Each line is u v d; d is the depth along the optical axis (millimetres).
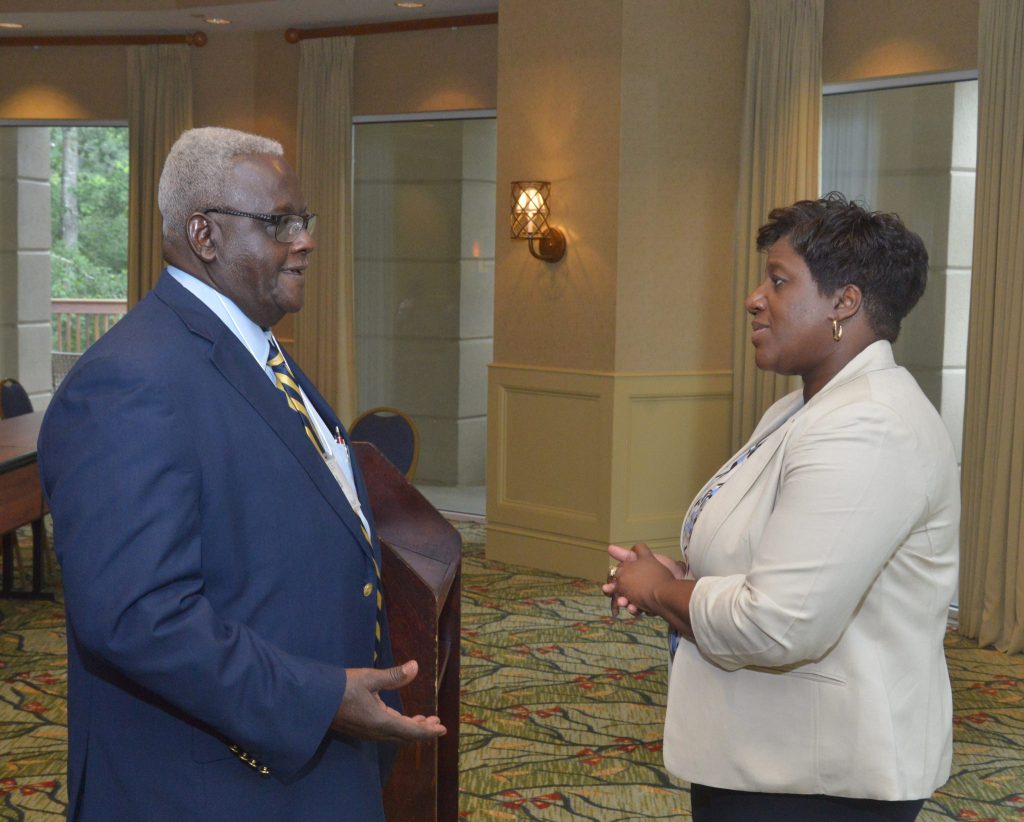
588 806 3365
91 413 1425
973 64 5219
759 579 1572
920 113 5645
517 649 4906
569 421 6109
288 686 1461
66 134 17672
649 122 5809
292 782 1593
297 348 7699
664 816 3301
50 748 3754
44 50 8109
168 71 7840
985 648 5051
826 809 1684
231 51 7824
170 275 1637
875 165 5848
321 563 1605
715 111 5965
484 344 7570
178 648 1386
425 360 7723
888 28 5496
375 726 1542
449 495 7762
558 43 5953
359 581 1679
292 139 7742
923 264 1733
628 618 5379
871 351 1708
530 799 3410
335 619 1623
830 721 1638
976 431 5086
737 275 6055
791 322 1729
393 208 7691
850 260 1684
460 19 7109
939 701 1700
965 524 5172
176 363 1498
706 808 1816
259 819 1565
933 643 1697
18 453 4777
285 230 1633
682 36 5840
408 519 2621
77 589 1390
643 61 5762
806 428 1638
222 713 1414
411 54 7352
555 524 6199
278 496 1562
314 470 1616
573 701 4281
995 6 4895
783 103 5773
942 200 5602
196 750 1536
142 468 1409
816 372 1770
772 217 1787
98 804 1567
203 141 1622
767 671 1685
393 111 7441
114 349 1490
